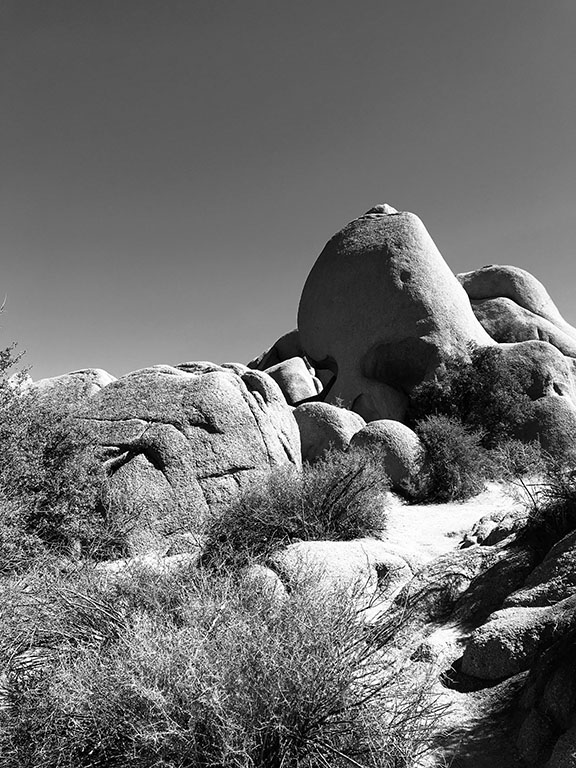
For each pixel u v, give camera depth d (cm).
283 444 1258
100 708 346
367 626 420
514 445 1509
